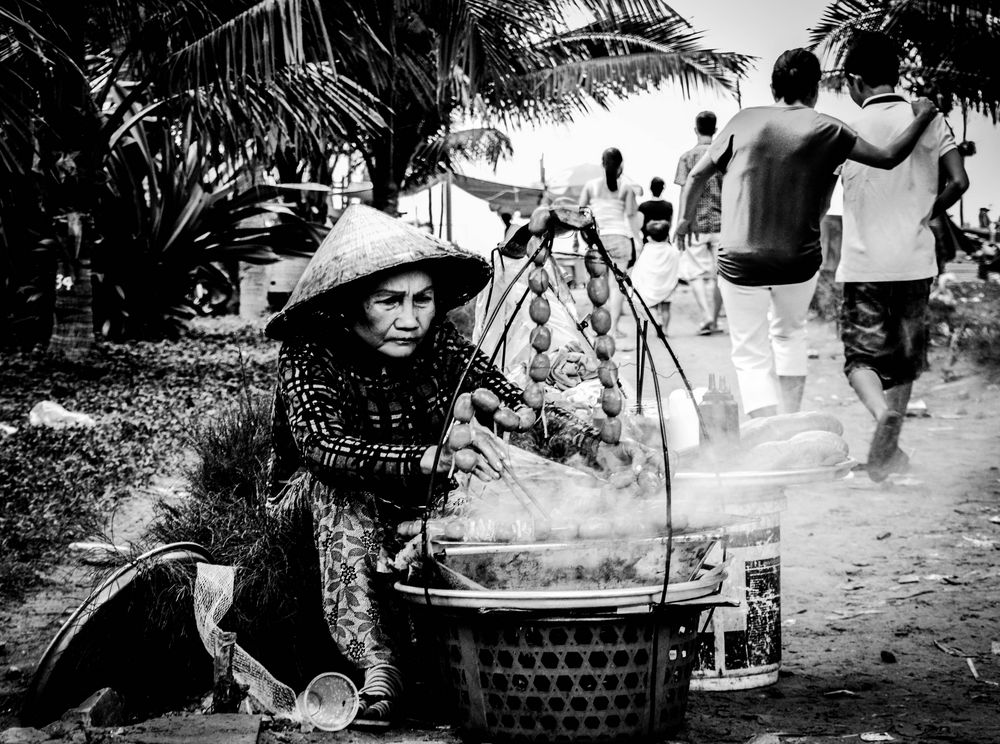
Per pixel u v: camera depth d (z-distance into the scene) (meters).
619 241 10.99
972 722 2.75
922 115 5.34
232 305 17.44
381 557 2.90
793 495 5.80
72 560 4.73
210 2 8.35
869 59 5.84
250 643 3.13
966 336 10.11
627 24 13.06
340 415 2.97
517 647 2.45
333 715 2.74
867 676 3.25
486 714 2.53
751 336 5.38
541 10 9.50
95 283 12.62
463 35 8.76
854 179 5.72
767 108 5.29
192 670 3.09
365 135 10.84
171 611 3.01
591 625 2.41
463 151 16.00
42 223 11.38
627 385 4.30
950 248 6.68
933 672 3.28
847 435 7.30
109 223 12.64
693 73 12.76
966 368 9.62
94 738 2.49
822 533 5.09
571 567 2.53
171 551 3.07
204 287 16.94
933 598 4.09
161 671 3.07
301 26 8.00
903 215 5.66
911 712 2.85
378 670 2.87
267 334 3.09
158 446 6.83
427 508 2.53
